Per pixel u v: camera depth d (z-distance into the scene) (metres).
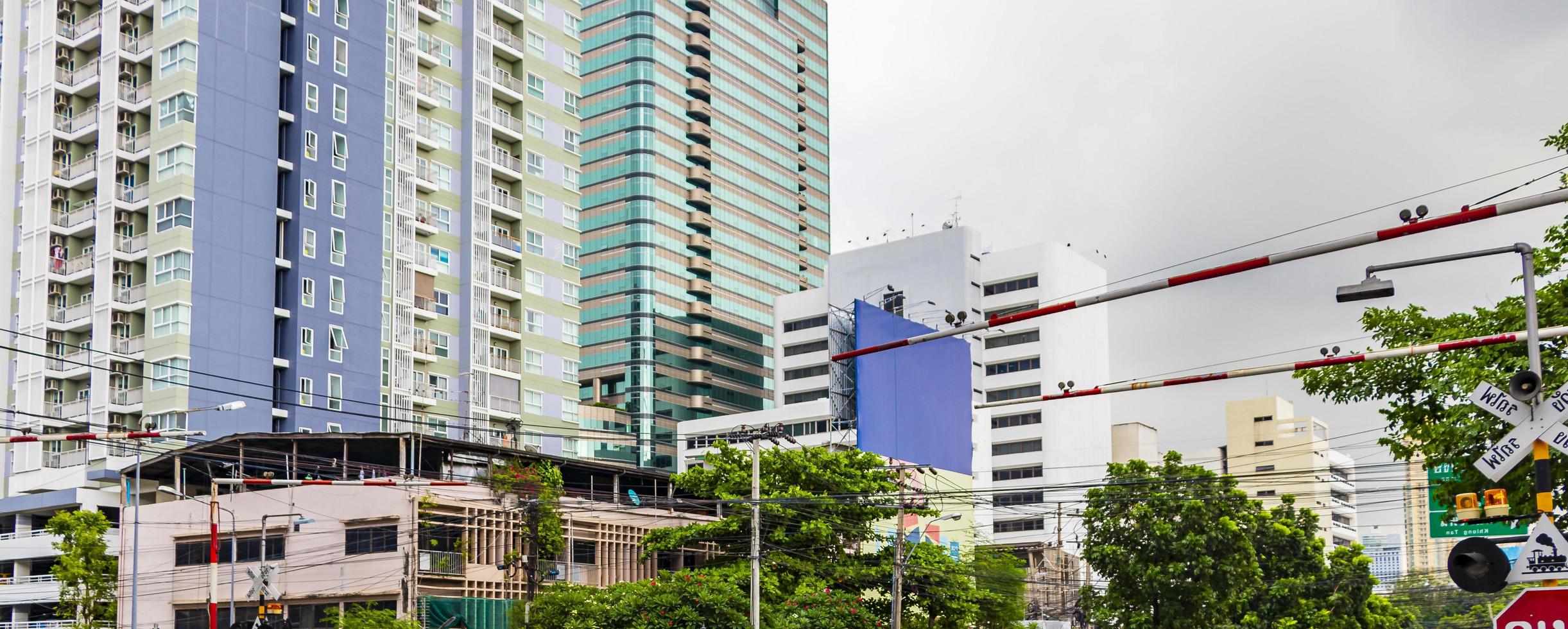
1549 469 16.09
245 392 72.69
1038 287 132.50
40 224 76.50
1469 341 19.14
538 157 89.25
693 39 163.25
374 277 79.19
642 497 63.19
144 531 60.03
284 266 75.62
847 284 137.12
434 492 54.66
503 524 56.47
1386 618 62.56
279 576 55.69
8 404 76.00
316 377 75.56
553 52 91.75
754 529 46.38
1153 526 56.25
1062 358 131.50
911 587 55.41
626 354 151.50
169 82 73.75
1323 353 26.31
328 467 59.91
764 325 167.38
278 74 77.31
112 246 73.75
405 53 83.19
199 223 72.44
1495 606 73.56
